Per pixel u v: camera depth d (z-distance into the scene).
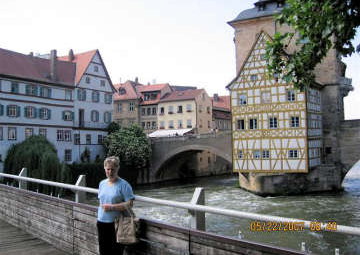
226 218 14.37
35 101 36.38
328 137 33.41
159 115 56.50
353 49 5.68
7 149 33.25
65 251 6.63
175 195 31.69
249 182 30.77
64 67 41.75
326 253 9.66
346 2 5.25
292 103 29.17
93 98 43.56
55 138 38.06
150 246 4.61
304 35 5.96
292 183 28.70
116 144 39.91
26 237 7.74
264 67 30.30
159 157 42.22
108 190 4.54
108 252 4.59
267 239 11.07
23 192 8.40
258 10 38.78
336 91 33.56
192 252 4.07
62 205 6.77
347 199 25.89
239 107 31.41
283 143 29.41
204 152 54.28
